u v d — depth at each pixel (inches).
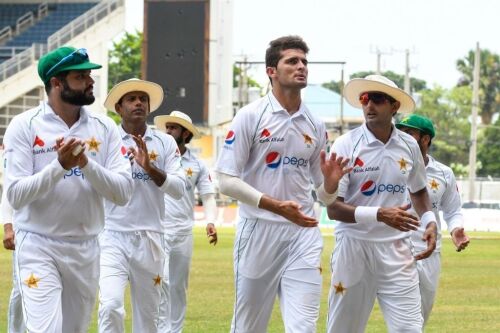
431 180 609.3
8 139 444.1
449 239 2014.0
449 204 618.5
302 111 487.8
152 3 2610.7
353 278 511.2
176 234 721.0
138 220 576.4
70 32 2733.8
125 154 459.2
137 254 575.2
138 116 595.5
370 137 507.5
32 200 434.0
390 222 486.9
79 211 448.1
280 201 467.8
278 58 482.9
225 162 482.0
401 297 505.7
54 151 444.8
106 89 2807.6
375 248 506.9
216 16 2755.9
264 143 484.1
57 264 448.1
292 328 476.7
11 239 527.5
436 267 607.8
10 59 2674.7
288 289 485.7
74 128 448.8
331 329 522.9
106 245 573.3
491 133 5433.1
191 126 745.0
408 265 508.7
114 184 443.2
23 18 2906.0
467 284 1095.6
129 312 826.8
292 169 486.6
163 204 585.6
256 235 488.4
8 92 2667.3
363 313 519.8
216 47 2751.0
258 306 497.7
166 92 2615.7
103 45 2780.5
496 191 3673.7
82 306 460.8
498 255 1568.7
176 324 723.4
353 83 509.0
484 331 734.5
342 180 505.7
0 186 2593.5
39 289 441.1
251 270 491.2
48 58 444.1
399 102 505.4
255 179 489.7
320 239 490.3
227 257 1444.4
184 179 592.7
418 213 530.9
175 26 2608.3
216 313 822.5
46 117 446.6
